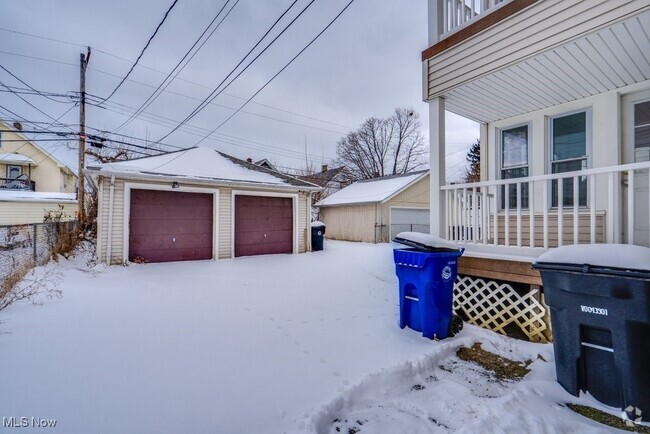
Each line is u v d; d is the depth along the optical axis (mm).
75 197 17734
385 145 34188
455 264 3561
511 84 4203
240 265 8766
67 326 3424
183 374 2484
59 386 2229
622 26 3016
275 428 1896
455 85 4266
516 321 3631
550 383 2559
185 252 9500
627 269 2111
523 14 3588
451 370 2877
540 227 5031
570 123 4832
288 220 11656
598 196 4480
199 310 4289
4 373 2373
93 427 1817
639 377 2086
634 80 4121
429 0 4656
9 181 19375
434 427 2051
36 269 6539
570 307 2408
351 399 2299
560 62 3656
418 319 3582
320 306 4688
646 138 4207
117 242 8430
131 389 2232
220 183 9875
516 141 5477
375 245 14992
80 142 12688
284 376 2512
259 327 3670
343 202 17781
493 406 2242
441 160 4516
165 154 11930
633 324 2105
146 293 5258
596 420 2125
